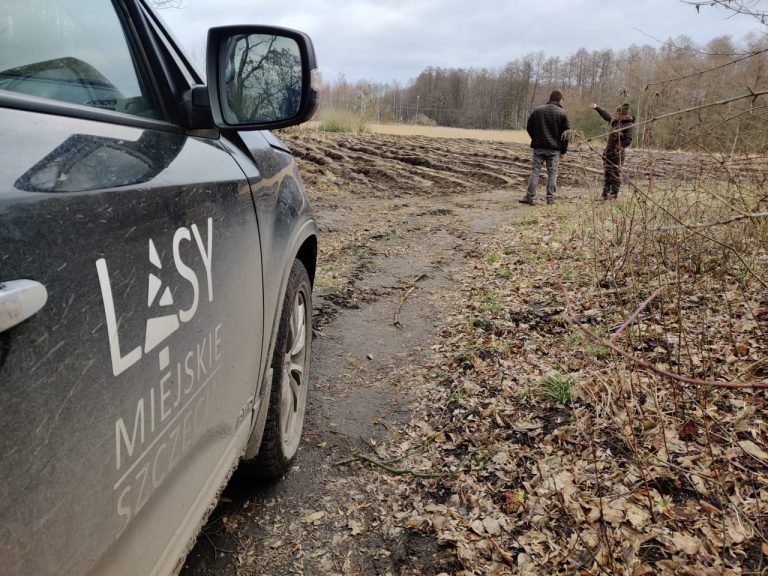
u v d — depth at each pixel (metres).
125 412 1.08
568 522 2.28
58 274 0.90
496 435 2.95
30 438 0.81
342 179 14.00
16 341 0.79
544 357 3.74
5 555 0.76
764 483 2.35
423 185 13.27
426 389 3.50
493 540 2.24
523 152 20.67
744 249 4.25
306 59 1.78
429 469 2.71
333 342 4.23
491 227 8.16
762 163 3.67
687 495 2.35
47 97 1.24
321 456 2.82
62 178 1.00
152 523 1.23
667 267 4.34
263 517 2.39
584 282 4.89
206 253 1.51
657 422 2.81
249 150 2.21
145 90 1.62
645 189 4.45
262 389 2.14
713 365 3.20
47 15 1.37
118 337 1.06
